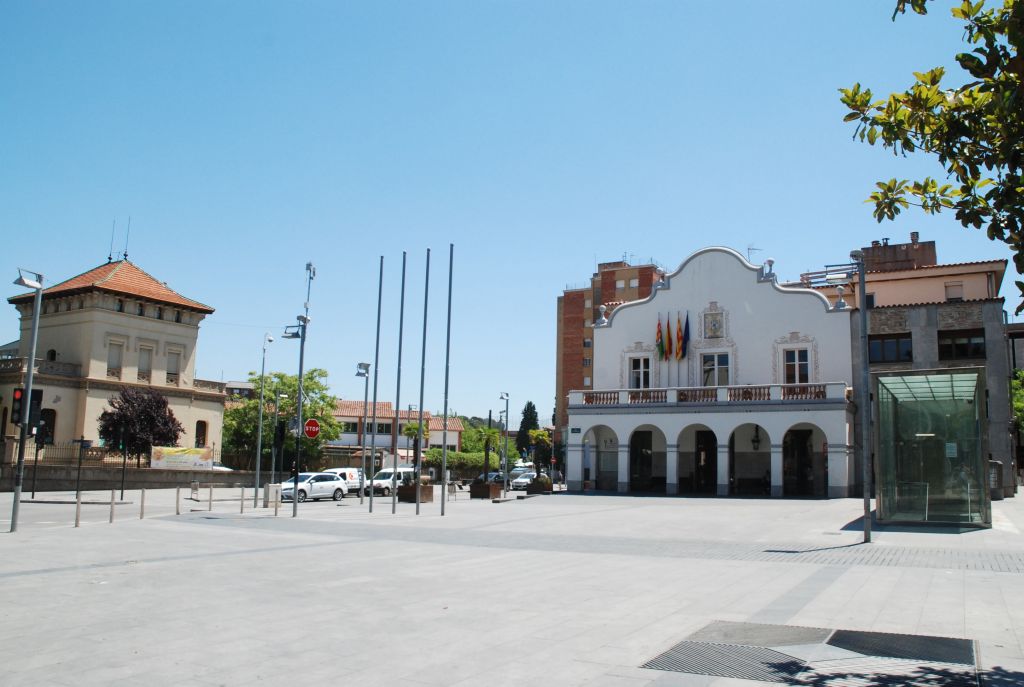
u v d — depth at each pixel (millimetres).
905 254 55594
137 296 62031
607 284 96312
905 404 25094
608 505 35875
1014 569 15062
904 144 7965
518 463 123000
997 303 40844
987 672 7523
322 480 45844
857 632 9336
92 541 19312
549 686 7102
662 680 7285
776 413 41000
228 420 75188
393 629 9492
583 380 102125
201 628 9469
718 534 22969
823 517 28406
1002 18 7250
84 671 7520
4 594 11719
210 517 28594
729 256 46688
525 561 16250
